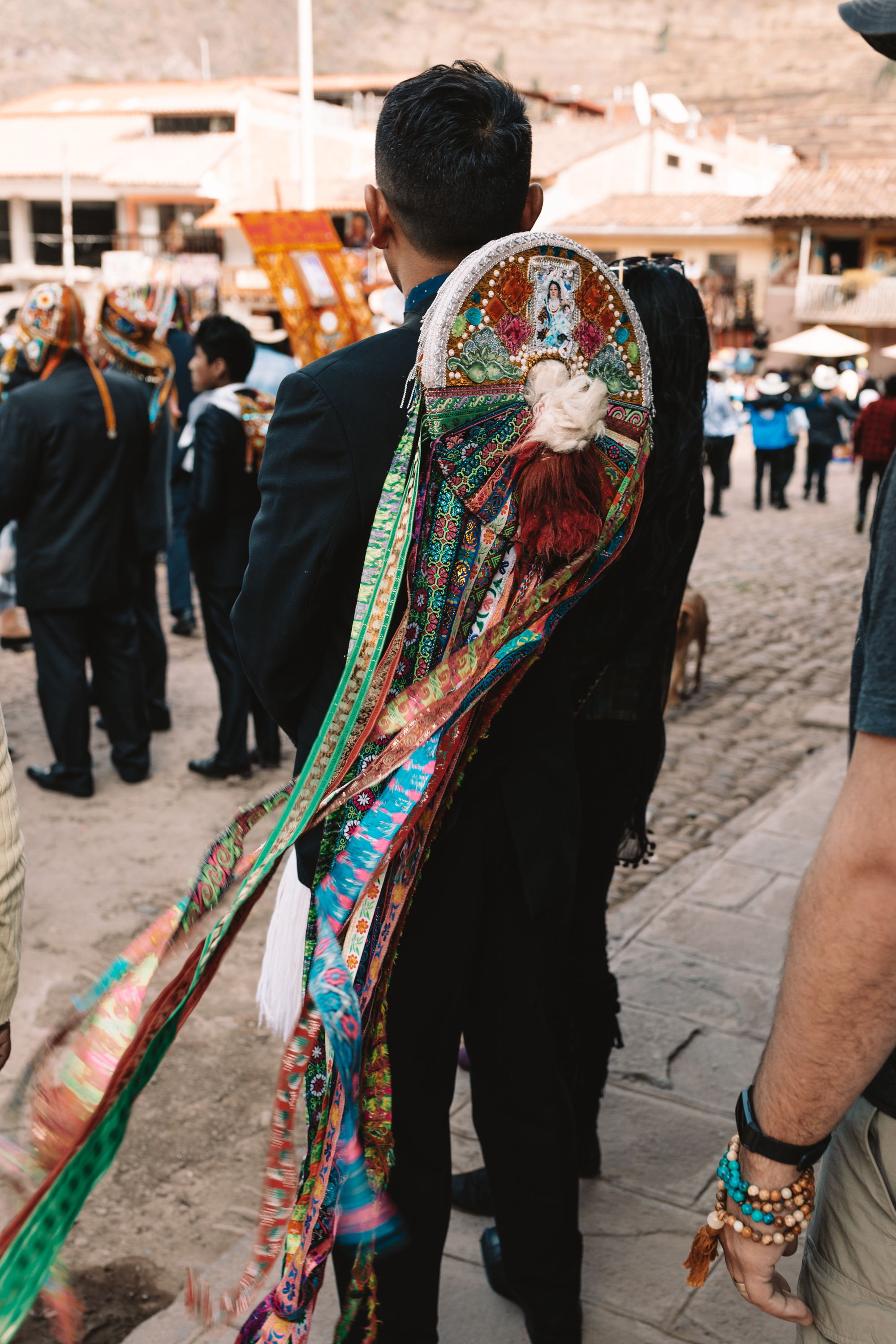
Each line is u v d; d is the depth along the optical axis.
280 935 1.71
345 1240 1.45
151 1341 2.01
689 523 1.96
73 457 4.23
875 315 35.75
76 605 4.39
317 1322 2.06
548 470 1.38
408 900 1.46
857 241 37.25
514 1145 1.76
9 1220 1.31
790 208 35.62
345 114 40.38
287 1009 1.69
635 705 2.02
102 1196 2.48
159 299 5.28
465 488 1.41
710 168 43.34
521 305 1.40
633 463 1.52
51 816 4.48
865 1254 1.14
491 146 1.49
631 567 1.88
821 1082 1.05
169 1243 2.34
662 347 1.84
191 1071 2.91
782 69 189.00
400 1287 1.67
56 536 4.32
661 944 3.30
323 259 6.25
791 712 5.96
